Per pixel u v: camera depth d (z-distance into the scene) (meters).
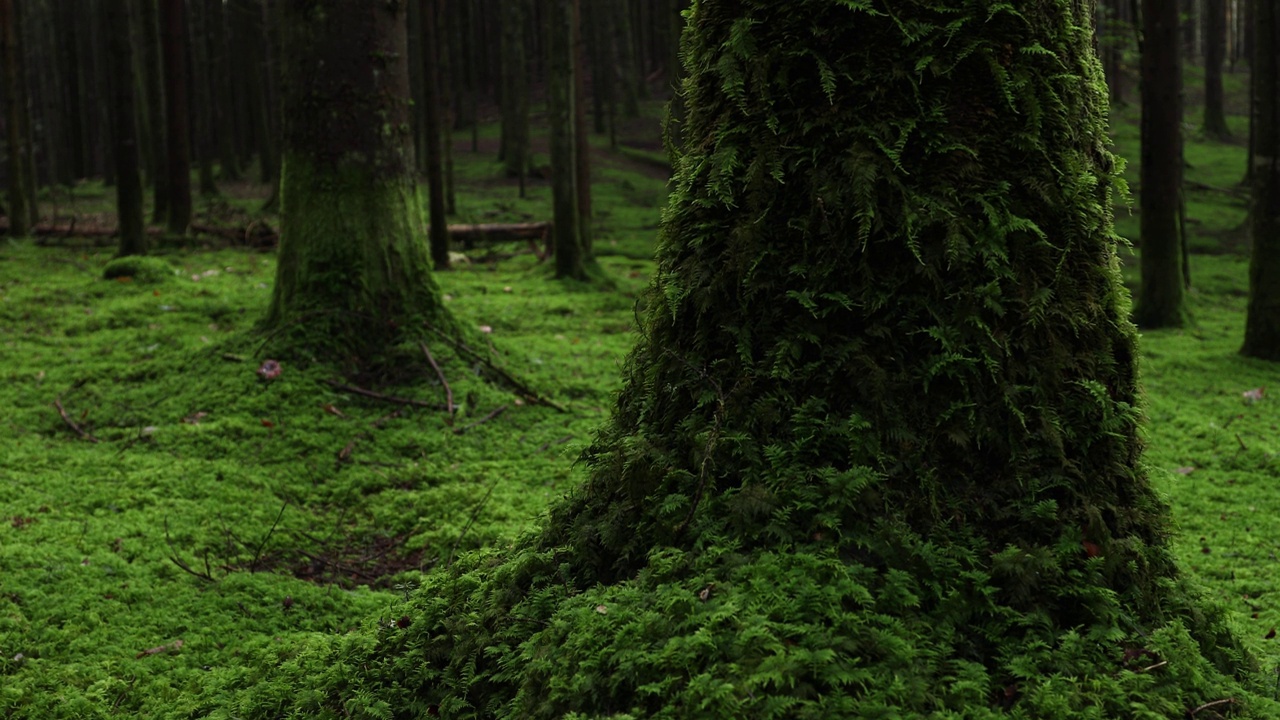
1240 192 23.33
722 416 2.28
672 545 2.24
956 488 2.18
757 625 1.89
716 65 2.41
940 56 2.22
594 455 2.67
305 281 7.32
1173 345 9.73
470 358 7.48
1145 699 1.91
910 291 2.22
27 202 17.94
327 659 2.88
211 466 5.73
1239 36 46.78
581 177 13.15
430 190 13.37
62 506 5.00
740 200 2.37
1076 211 2.29
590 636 2.07
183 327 8.52
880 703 1.76
